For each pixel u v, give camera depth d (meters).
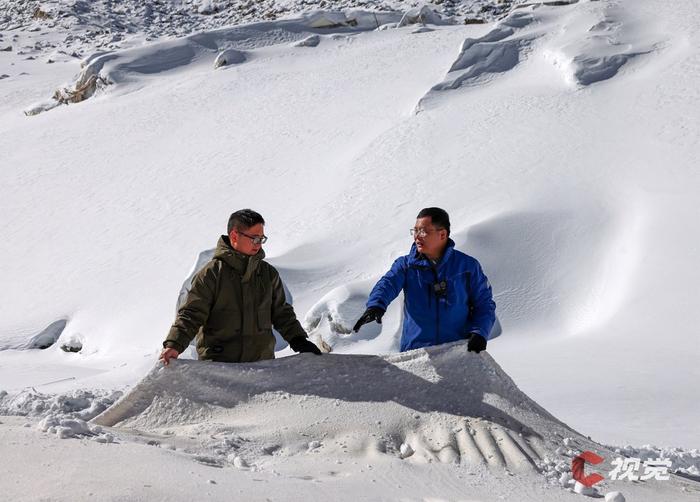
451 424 4.20
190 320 4.57
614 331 13.64
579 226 17.19
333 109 31.34
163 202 26.69
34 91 44.19
